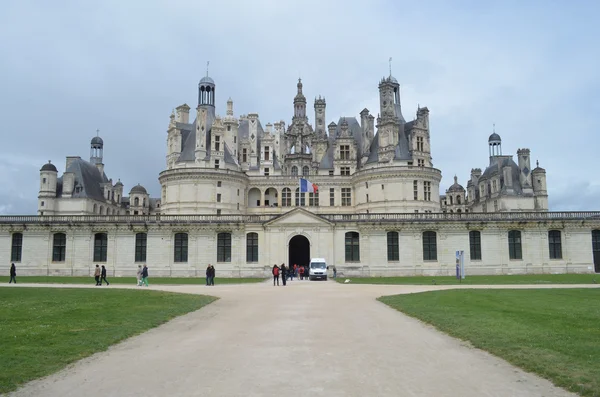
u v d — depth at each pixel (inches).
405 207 3184.1
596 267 2970.0
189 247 2925.7
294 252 3499.0
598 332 786.8
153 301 1278.3
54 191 3644.2
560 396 484.1
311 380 543.5
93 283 2180.1
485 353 674.2
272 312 1118.4
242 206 3393.2
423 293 1501.0
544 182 3705.7
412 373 572.1
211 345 738.2
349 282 2257.6
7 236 2960.1
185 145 3376.0
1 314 1013.2
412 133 3339.1
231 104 3722.9
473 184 4682.6
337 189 3575.3
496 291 1541.6
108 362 628.7
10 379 537.3
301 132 4269.2
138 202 4753.9
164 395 491.8
